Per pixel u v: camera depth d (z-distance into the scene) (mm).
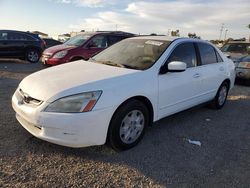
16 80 8281
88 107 3299
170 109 4480
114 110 3490
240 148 4121
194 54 5078
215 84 5664
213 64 5617
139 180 3121
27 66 12406
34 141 3846
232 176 3322
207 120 5316
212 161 3662
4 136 3938
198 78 5008
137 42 4992
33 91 3512
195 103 5156
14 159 3354
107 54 4965
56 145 3771
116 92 3525
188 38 5137
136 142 3936
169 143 4133
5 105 5371
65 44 11219
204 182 3164
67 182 2990
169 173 3299
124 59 4539
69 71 4031
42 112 3295
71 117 3230
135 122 3859
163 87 4203
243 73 9109
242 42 11000
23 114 3523
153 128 4711
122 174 3213
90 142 3375
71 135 3277
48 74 3939
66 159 3449
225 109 6207
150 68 4133
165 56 4395
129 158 3588
